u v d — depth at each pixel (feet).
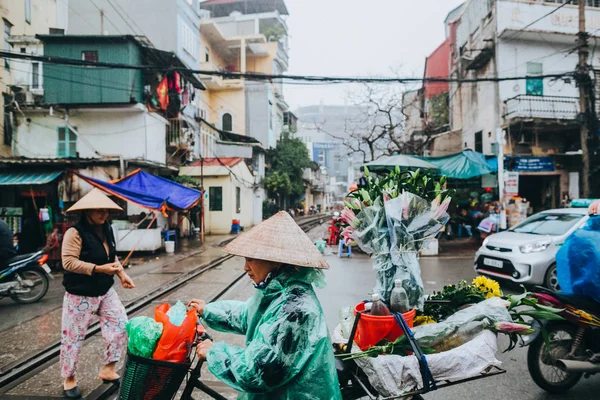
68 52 49.47
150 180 42.68
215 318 6.94
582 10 37.70
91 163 42.11
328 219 113.29
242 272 31.07
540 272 22.62
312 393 5.26
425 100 90.02
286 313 5.20
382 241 8.86
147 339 5.74
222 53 111.04
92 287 11.18
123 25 76.59
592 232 11.26
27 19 57.52
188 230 66.49
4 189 41.52
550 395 11.43
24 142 50.62
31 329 17.20
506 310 7.93
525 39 58.18
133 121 50.90
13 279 21.99
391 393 6.54
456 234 58.18
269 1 129.08
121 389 5.90
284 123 131.85
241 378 5.06
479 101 63.46
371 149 65.67
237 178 72.43
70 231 11.18
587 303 11.15
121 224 42.88
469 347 7.10
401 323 7.27
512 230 26.78
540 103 56.54
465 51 66.95
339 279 28.07
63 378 12.12
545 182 58.95
